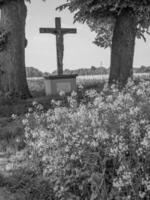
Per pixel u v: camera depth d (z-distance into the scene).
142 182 3.71
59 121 5.48
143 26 13.94
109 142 4.39
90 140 4.48
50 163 4.91
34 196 4.88
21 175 5.43
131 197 3.80
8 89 13.06
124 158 4.04
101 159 4.38
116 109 4.96
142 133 4.44
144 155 4.04
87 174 4.39
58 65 15.77
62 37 15.73
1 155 6.57
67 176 4.58
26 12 13.49
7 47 13.02
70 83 13.77
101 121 4.74
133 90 6.89
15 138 7.43
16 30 13.02
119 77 12.98
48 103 10.50
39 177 5.26
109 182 4.21
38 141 5.09
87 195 4.41
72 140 4.67
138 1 12.09
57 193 4.61
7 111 10.17
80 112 5.04
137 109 4.66
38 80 22.62
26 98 13.00
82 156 4.48
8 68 13.05
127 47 13.05
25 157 5.96
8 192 5.05
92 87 13.55
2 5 13.02
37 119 6.52
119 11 12.38
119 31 13.09
